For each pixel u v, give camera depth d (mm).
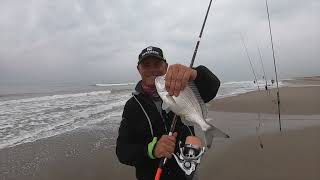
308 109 5984
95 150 3434
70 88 19984
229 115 5664
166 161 1096
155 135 1096
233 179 2488
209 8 1206
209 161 2857
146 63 1110
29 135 4223
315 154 2945
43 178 2650
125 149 1071
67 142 3801
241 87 15336
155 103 1112
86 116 5883
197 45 1117
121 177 2680
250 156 2975
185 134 1135
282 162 2779
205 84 1006
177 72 889
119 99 9469
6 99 9773
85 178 2666
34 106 7633
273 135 3752
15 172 2783
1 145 3680
